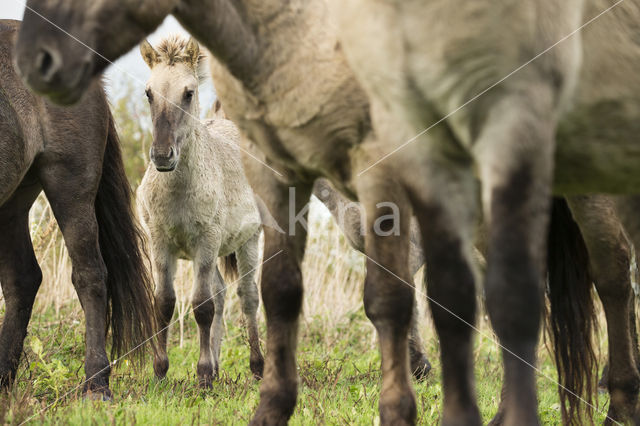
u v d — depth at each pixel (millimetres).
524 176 4043
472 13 4008
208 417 7234
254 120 6039
